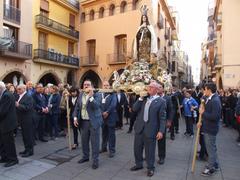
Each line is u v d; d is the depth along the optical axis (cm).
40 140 957
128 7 2677
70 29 2888
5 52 2064
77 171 650
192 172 657
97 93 703
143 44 1627
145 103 646
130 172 650
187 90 1146
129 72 1499
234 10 2367
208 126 631
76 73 2997
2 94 669
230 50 2362
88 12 2973
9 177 599
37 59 2430
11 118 673
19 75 2314
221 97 1560
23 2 2325
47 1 2625
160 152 727
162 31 3272
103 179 604
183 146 935
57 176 615
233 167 712
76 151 827
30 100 756
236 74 2334
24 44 2280
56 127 1015
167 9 3412
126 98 1320
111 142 781
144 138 638
